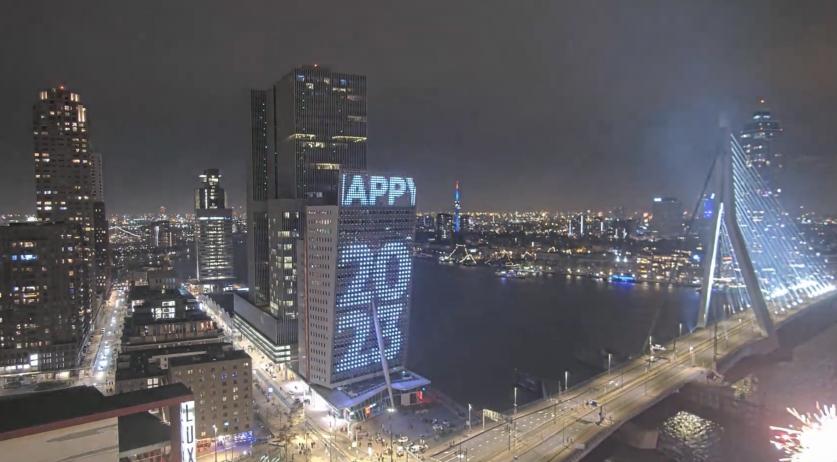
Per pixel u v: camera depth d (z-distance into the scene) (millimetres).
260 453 172125
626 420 178500
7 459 78062
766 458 174625
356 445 175250
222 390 183875
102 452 85375
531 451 156625
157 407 92062
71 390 94688
